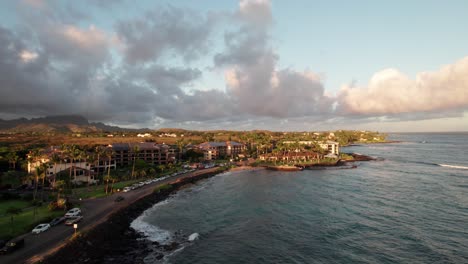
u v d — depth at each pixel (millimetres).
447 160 198625
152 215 73875
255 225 65688
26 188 94562
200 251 51875
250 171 155375
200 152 199250
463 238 56812
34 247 47344
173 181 115312
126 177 117375
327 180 124125
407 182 116438
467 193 95188
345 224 65625
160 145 180875
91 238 53219
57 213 65812
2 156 129375
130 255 50000
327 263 47219
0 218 61094
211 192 102000
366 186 109062
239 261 47969
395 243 54812
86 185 103250
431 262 47250
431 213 73125
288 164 172000
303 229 62750
